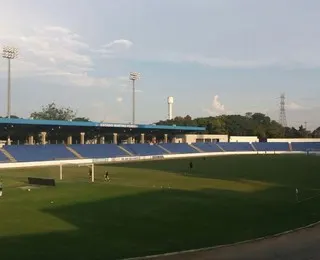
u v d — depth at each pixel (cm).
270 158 12231
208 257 2081
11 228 2697
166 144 13925
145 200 3956
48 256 2078
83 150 10931
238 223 2942
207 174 6981
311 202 3972
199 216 3181
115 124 11531
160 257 2073
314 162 10231
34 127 10275
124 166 8944
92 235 2536
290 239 2480
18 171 7581
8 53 9881
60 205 3616
